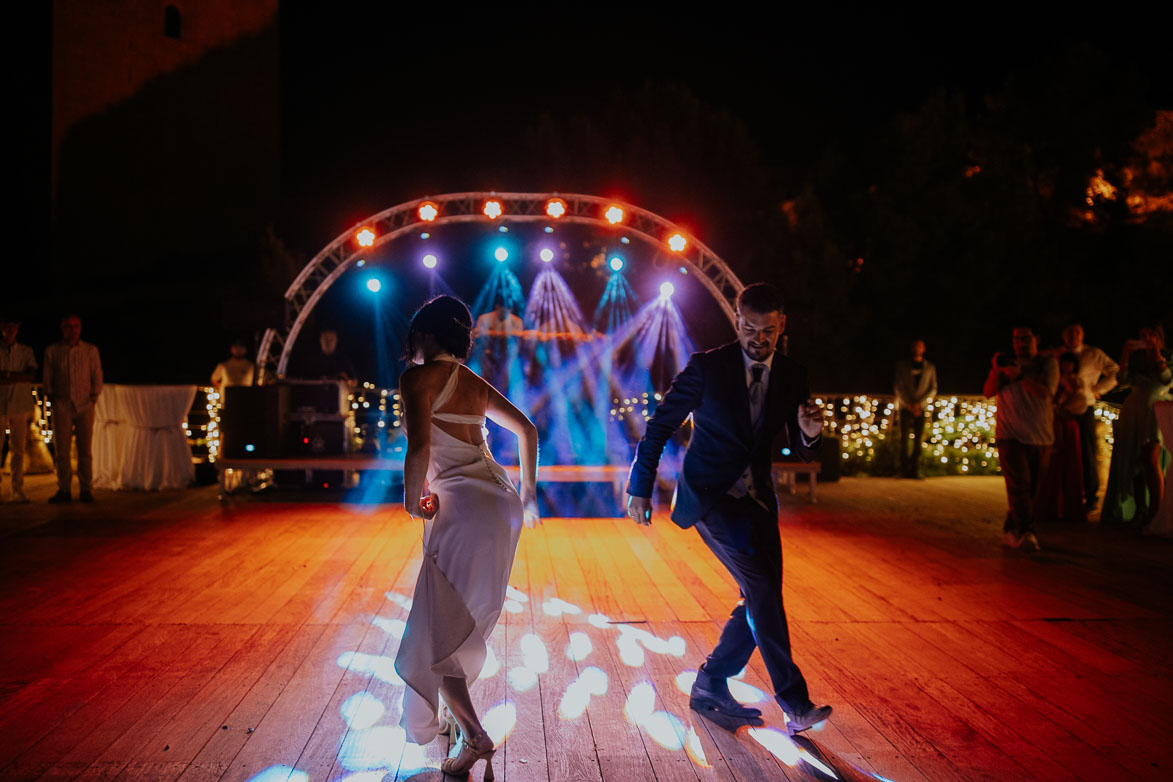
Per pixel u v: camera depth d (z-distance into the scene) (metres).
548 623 5.06
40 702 3.84
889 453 11.72
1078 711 3.83
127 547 6.94
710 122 15.25
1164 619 5.20
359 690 4.00
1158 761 3.37
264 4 23.36
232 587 5.75
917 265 14.63
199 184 21.89
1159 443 7.94
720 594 5.70
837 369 13.91
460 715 3.15
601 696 3.97
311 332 12.40
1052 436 7.11
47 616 5.09
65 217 19.06
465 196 10.02
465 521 3.23
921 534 7.68
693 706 3.81
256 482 9.86
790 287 13.80
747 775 3.24
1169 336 13.25
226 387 9.40
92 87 19.50
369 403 11.10
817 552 6.95
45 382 8.95
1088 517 8.63
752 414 3.54
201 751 3.37
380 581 5.94
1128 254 14.71
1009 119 15.46
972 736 3.58
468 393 3.42
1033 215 14.58
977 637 4.84
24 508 8.69
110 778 3.15
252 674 4.19
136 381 17.38
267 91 23.56
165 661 4.36
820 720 3.38
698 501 3.50
